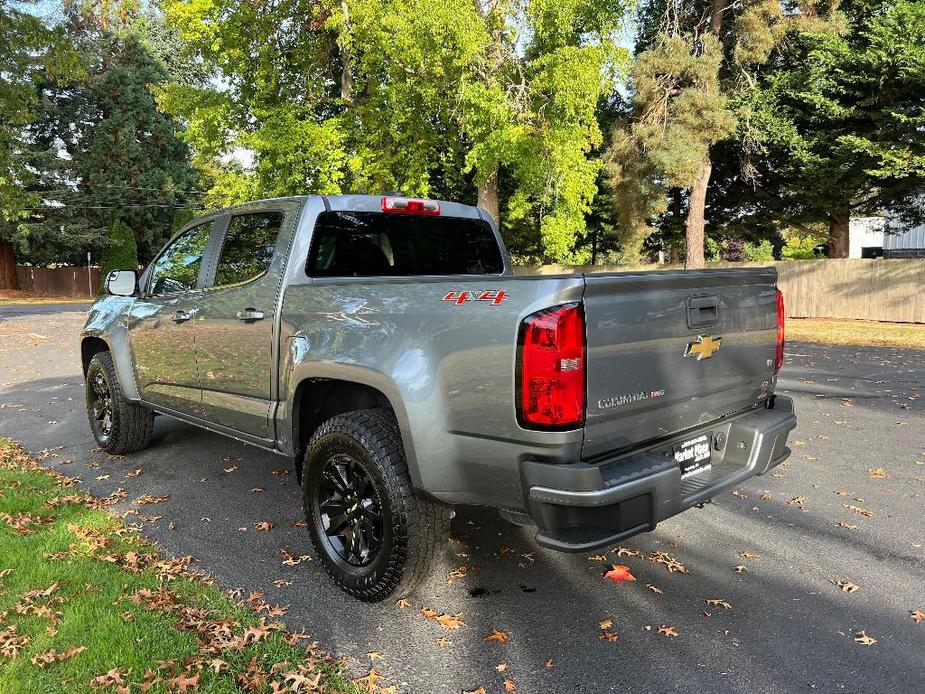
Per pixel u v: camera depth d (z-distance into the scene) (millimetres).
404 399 2902
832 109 19141
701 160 18781
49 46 20750
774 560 3775
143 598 3184
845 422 6996
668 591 3418
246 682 2582
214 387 4293
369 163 19375
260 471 5285
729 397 3395
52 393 8594
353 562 3340
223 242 4355
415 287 3051
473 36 14367
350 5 16000
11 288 40156
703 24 21562
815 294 20953
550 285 2561
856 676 2701
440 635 2996
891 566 3695
